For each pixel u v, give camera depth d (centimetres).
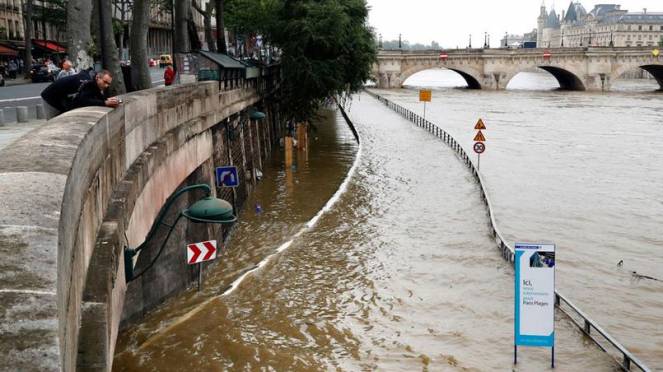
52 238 483
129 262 1159
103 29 2141
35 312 409
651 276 2489
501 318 2003
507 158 5178
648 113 9231
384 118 8106
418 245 2747
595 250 2819
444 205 3491
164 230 1922
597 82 14975
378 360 1733
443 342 1844
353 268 2433
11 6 7156
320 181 4097
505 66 14775
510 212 3422
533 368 1691
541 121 8081
